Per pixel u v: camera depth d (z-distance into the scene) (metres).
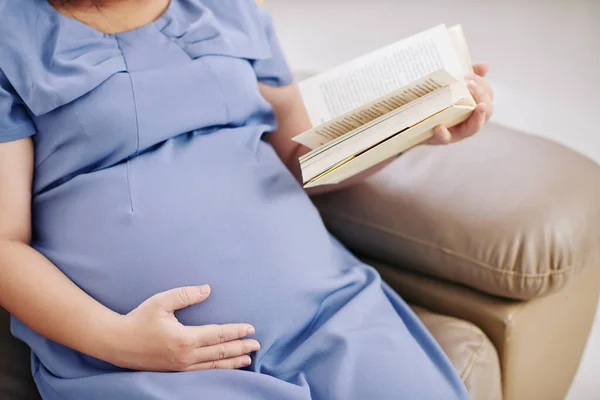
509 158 1.23
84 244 0.97
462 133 1.08
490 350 1.10
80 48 1.00
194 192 1.00
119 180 0.99
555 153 1.24
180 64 1.05
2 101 0.95
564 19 3.05
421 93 1.00
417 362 1.00
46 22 0.99
